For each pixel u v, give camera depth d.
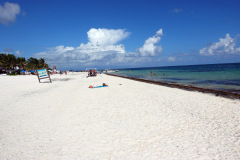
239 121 6.80
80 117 8.16
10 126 7.19
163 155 4.48
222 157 4.28
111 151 4.80
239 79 24.30
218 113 8.07
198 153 4.52
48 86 22.17
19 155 4.75
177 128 6.34
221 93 13.85
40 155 4.71
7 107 10.62
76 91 16.98
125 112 8.75
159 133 5.94
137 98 12.36
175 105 9.95
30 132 6.45
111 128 6.58
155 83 23.67
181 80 27.19
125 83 24.59
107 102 11.30
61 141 5.57
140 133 6.00
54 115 8.64
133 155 4.54
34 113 9.12
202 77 30.81
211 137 5.45
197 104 10.09
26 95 15.09
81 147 5.10
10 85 24.16
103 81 29.30
